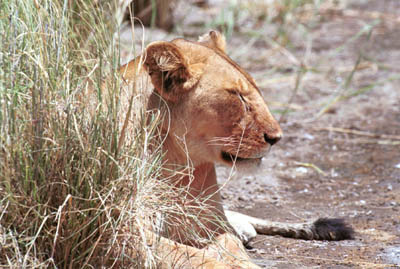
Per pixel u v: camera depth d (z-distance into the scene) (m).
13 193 6.42
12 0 6.98
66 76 6.88
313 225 9.45
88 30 8.36
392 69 19.44
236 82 7.97
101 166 6.68
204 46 8.36
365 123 15.28
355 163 12.92
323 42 22.08
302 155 13.34
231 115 7.87
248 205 10.77
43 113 6.55
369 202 10.85
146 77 8.00
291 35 22.69
